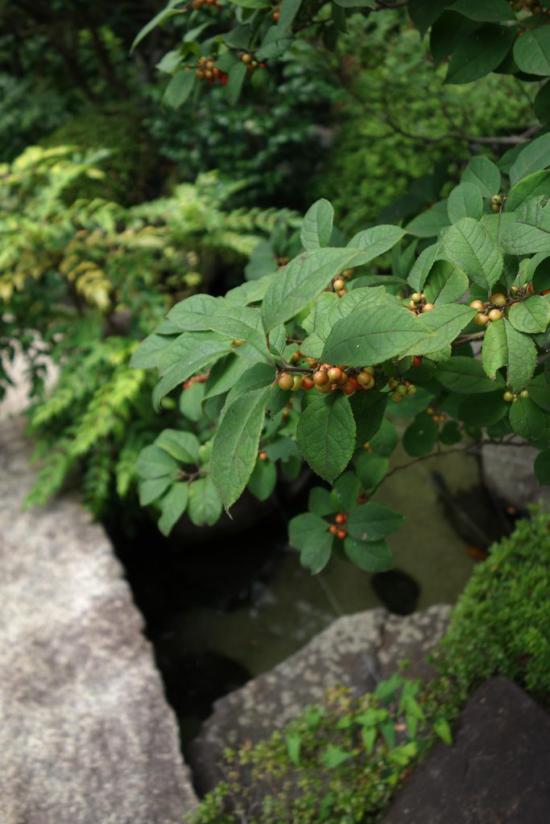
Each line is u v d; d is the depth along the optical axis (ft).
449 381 5.08
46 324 14.38
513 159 6.11
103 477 13.61
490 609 9.96
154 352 5.12
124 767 10.03
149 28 6.65
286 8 5.43
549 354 4.69
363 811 9.32
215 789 10.12
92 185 17.92
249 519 14.89
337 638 11.91
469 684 9.76
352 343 3.73
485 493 13.99
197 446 6.59
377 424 4.58
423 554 13.82
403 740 9.96
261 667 13.00
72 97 22.45
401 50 13.75
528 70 5.11
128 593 12.35
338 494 6.14
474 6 5.21
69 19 21.45
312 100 17.26
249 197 17.56
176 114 18.21
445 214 5.82
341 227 16.17
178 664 13.23
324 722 10.50
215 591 14.35
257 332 4.14
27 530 13.52
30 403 16.51
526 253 4.17
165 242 14.05
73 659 11.45
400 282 5.22
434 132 14.94
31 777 9.94
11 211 13.92
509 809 8.09
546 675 9.10
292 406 5.82
